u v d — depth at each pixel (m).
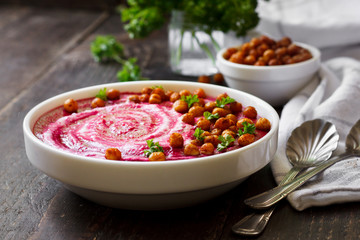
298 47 0.78
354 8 0.94
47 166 0.53
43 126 0.61
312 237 0.52
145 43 1.02
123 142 0.57
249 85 0.75
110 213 0.55
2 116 0.76
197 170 0.51
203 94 0.67
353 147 0.63
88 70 0.91
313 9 0.95
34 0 1.31
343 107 0.69
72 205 0.57
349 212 0.55
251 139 0.56
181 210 0.55
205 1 0.81
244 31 0.83
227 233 0.53
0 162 0.64
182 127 0.59
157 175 0.51
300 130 0.64
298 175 0.59
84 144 0.57
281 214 0.55
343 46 0.90
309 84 0.77
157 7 0.85
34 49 1.01
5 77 0.89
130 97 0.66
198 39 0.84
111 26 1.14
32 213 0.56
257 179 0.60
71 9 1.29
